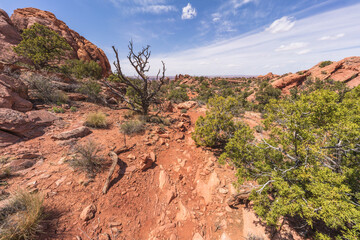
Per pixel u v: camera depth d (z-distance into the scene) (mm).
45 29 17734
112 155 5152
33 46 16453
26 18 36000
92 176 4387
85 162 4582
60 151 5133
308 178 3342
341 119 3680
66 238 2930
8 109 5543
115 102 13750
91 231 3203
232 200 4410
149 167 5480
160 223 3840
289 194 3055
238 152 4762
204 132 6902
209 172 5625
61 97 9547
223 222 3965
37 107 7742
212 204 4465
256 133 10133
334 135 3754
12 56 24781
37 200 3102
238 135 4926
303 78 57250
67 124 7098
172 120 10148
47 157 4773
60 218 3203
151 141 6797
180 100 23266
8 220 2627
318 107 3682
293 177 3703
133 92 15453
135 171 5090
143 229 3646
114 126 8047
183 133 8680
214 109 7488
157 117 10039
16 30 31234
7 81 6797
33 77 9281
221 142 7926
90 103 11250
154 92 10086
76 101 10750
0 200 3066
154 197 4523
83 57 40188
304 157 3625
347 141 3617
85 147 5137
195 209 4344
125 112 10844
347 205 2508
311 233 3674
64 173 4258
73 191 3846
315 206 2797
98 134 6770
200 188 5031
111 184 4359
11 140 4945
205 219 4059
